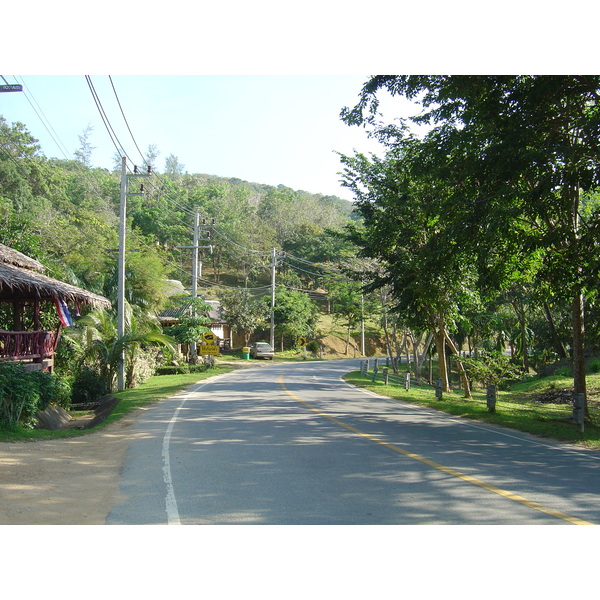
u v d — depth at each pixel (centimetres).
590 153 1157
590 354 3650
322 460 917
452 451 1012
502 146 1221
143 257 4141
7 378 1272
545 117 1247
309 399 1961
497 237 1353
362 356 6756
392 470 841
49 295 1814
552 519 604
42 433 1220
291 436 1167
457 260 1584
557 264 1412
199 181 11762
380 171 2364
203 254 8438
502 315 3694
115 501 674
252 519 604
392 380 2977
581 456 989
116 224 6259
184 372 3631
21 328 2348
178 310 4794
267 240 8394
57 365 2664
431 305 2280
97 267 3862
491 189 1309
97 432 1281
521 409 1836
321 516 613
